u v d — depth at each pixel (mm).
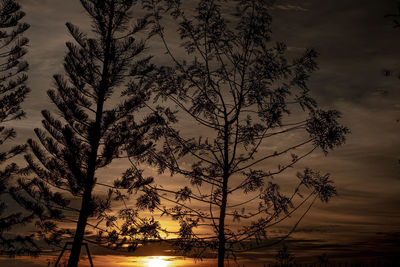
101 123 11242
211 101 8891
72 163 11125
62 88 11469
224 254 8430
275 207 8492
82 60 11523
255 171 8797
